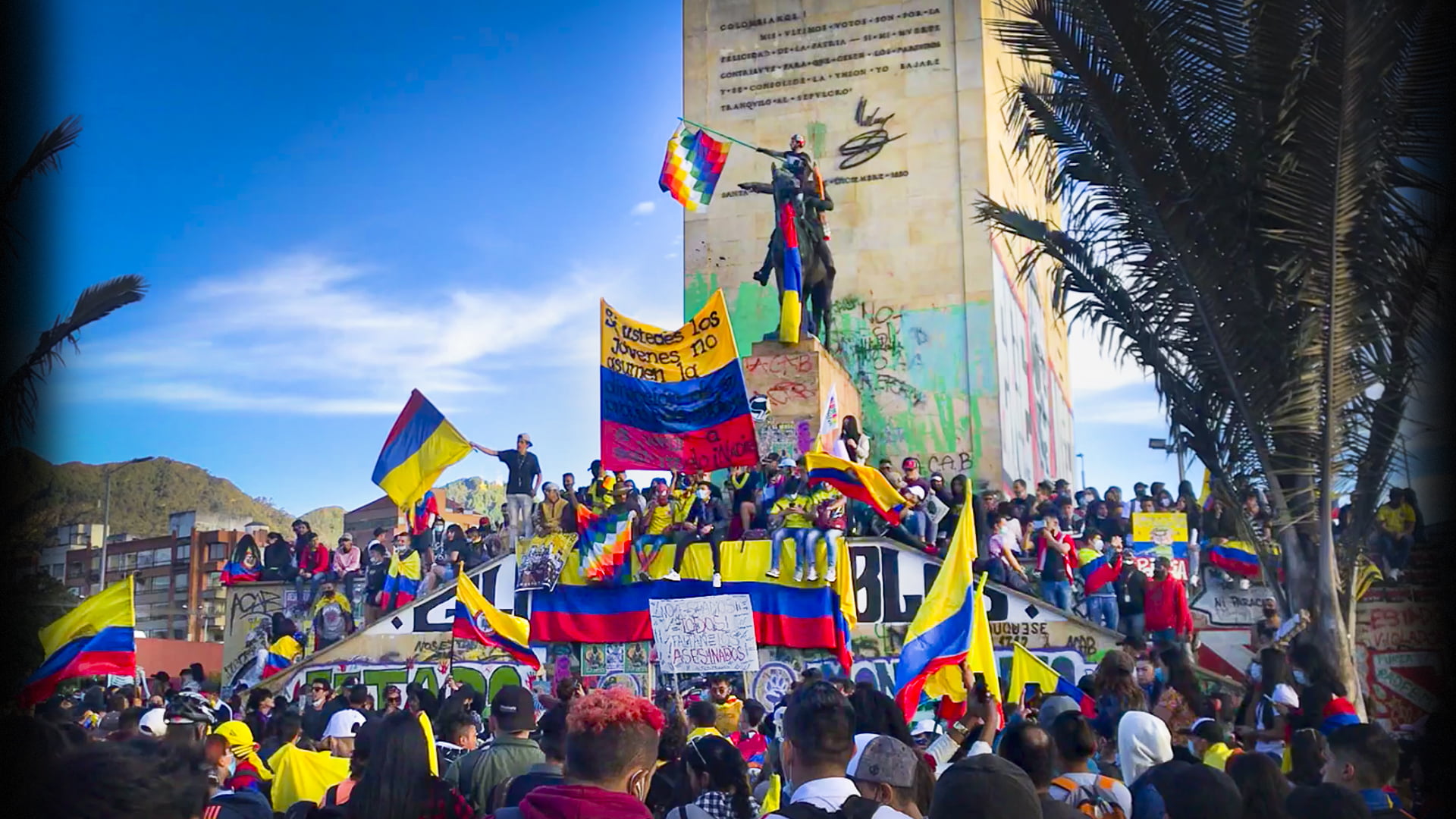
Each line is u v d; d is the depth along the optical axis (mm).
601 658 20578
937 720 11695
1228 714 10984
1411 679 12688
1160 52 12461
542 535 21297
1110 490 21359
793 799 5145
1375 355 11328
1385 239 11180
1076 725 6062
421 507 24500
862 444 23141
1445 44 10664
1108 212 13266
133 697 14875
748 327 30766
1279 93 11766
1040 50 13086
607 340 19688
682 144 23406
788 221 23875
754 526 20391
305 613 24922
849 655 19062
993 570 19422
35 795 3430
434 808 5203
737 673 19594
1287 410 11875
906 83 30953
